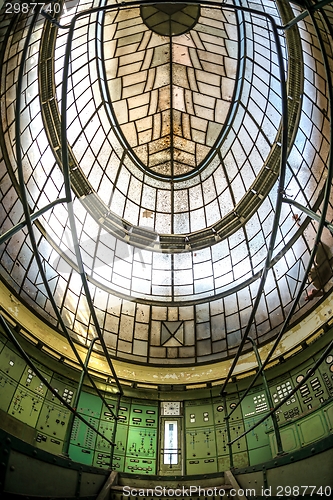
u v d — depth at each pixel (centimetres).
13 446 699
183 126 2477
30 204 1692
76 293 1953
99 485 1074
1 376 1402
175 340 2127
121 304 2155
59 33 1742
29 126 1700
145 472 1678
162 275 2331
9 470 677
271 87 2011
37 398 1523
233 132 2347
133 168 2488
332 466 706
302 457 799
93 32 2017
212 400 1872
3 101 1410
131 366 1997
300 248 1825
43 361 1619
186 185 2538
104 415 1755
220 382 1897
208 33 2117
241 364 1891
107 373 1870
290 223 1923
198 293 2252
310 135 1755
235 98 2267
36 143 1767
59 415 1580
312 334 1600
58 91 1906
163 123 2473
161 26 2117
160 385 1942
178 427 1823
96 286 2086
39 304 1688
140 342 2102
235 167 2367
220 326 2102
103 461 1634
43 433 1484
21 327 1530
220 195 2441
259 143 2189
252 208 2208
